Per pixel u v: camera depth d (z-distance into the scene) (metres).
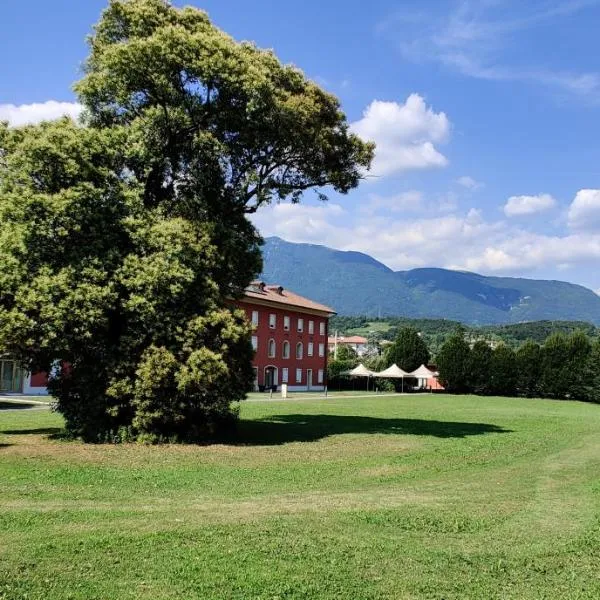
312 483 12.51
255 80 18.19
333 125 22.22
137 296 16.75
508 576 7.20
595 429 28.38
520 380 71.38
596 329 196.25
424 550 8.06
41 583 6.38
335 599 6.28
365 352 161.75
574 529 9.44
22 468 12.94
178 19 19.78
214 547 7.74
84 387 17.77
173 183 19.77
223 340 18.19
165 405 17.55
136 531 8.33
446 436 22.78
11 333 16.03
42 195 16.08
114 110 19.52
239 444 18.47
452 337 76.62
